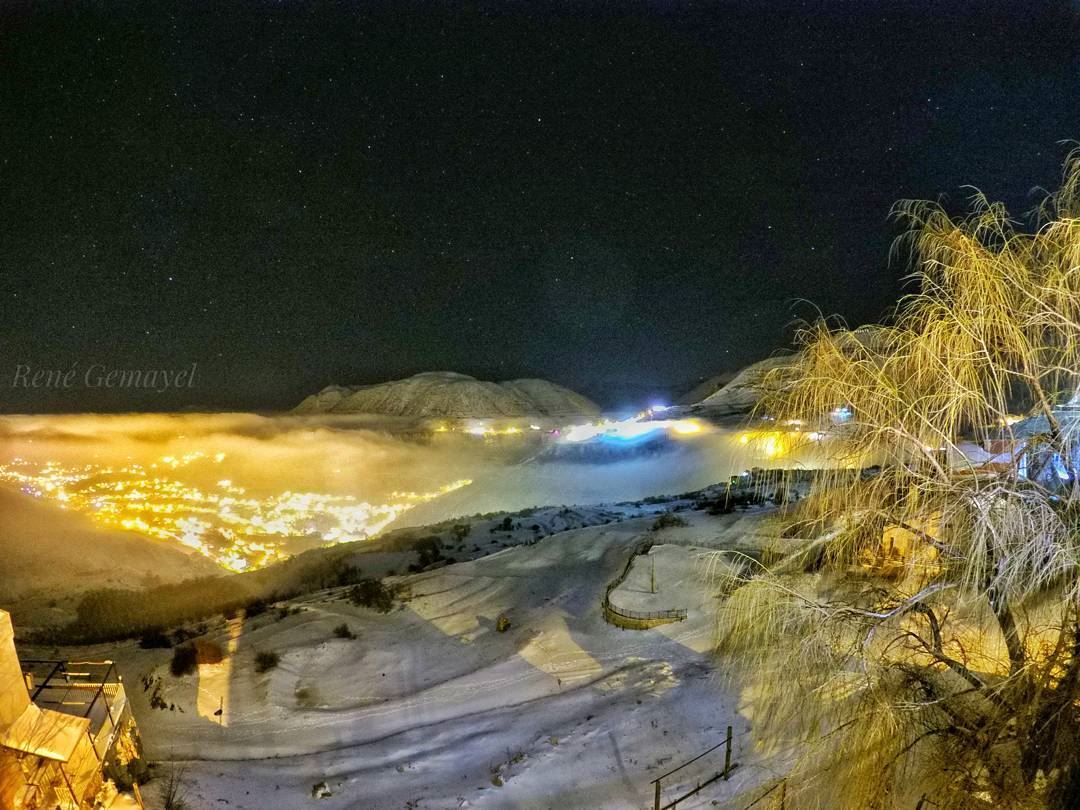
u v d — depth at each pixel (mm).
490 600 28641
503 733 17969
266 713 19406
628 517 46375
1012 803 8336
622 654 22125
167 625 29422
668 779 14828
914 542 9234
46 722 11297
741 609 10242
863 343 9031
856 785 8812
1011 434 8500
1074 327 8055
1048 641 8891
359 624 26453
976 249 8477
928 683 9273
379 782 15781
